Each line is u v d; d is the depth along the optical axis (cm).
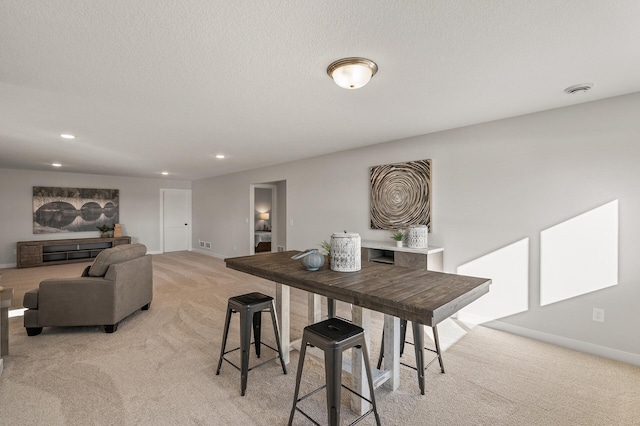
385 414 192
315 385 223
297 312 379
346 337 162
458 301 149
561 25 160
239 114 303
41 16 150
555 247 291
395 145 416
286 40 174
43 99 259
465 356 268
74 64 199
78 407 197
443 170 368
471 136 344
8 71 208
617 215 259
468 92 250
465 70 211
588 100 269
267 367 247
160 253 868
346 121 328
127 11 147
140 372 238
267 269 209
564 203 285
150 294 385
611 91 248
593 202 270
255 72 213
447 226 365
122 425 181
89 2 140
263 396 209
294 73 216
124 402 202
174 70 210
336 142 425
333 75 204
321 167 521
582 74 217
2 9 144
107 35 167
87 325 311
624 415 191
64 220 733
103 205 784
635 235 251
